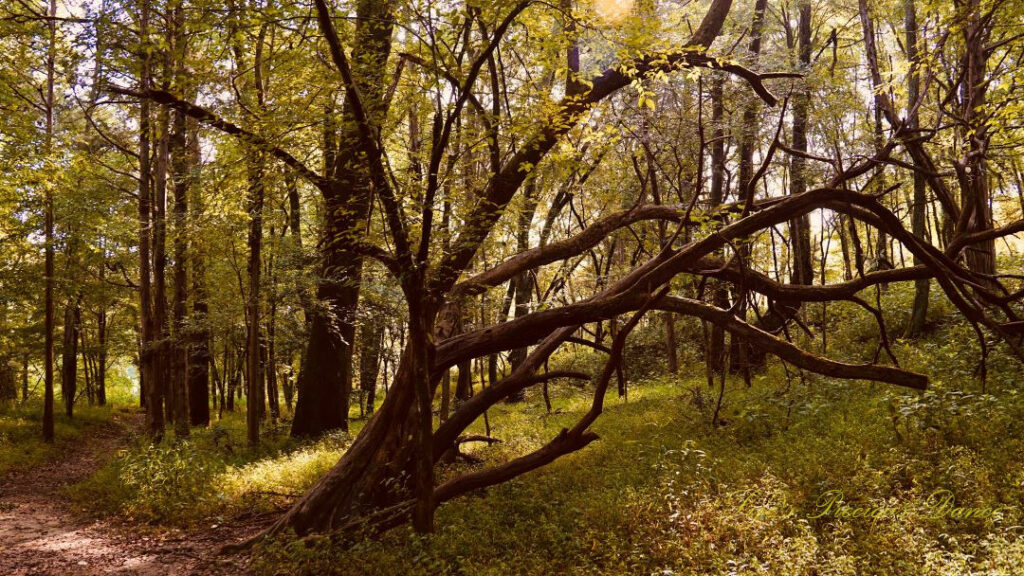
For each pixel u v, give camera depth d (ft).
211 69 30.73
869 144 46.60
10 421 77.92
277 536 28.96
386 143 33.65
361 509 30.86
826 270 91.04
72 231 68.85
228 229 53.42
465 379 69.41
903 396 35.14
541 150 32.96
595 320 30.01
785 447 33.22
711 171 67.36
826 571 20.66
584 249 36.50
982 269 48.16
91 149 73.46
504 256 42.19
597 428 47.96
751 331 30.78
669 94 49.67
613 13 27.86
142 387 124.98
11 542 33.22
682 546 23.86
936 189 36.63
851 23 75.77
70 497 45.50
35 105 56.18
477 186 36.83
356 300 59.26
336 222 31.19
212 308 65.62
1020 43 37.04
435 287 31.91
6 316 84.17
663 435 40.98
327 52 30.45
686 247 30.73
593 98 37.35
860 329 58.08
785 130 57.98
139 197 67.31
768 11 79.46
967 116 35.19
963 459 26.22
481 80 35.83
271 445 55.57
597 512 28.58
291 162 31.71
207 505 37.58
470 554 26.02
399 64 30.96
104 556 30.35
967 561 20.22
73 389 91.81
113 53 28.58
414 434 31.78
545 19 29.96
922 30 42.73
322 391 58.08
